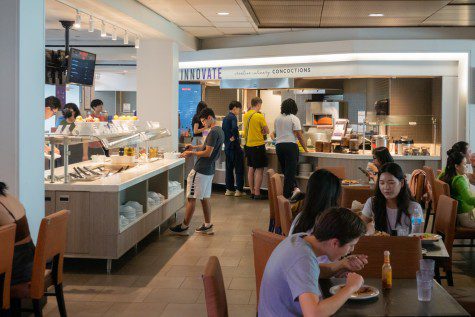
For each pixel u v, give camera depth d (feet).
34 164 17.08
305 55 37.47
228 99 46.93
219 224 29.91
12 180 16.33
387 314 9.57
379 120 37.70
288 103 35.73
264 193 40.11
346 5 28.89
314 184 12.59
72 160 31.14
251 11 30.53
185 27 36.32
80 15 28.02
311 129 44.09
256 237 12.85
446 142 36.06
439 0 27.53
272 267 9.30
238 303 17.70
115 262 22.34
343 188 21.17
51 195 20.59
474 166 28.84
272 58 39.24
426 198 26.66
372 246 12.48
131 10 27.12
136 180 22.59
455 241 26.13
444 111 36.09
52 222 13.91
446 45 35.40
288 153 35.55
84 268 21.35
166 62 35.50
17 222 14.01
